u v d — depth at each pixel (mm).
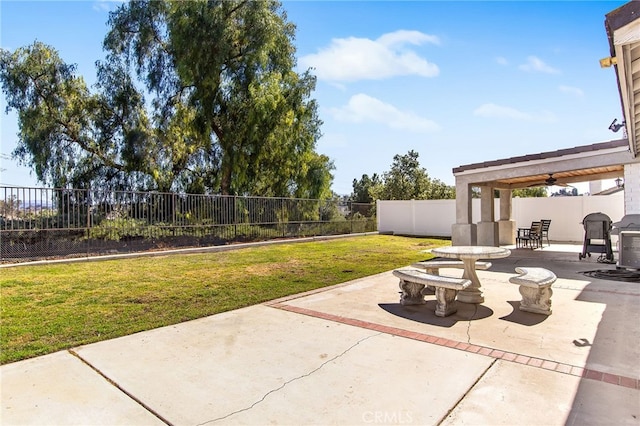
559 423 2768
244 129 18266
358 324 5207
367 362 3902
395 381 3465
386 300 6598
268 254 13461
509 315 5617
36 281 8141
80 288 7496
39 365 3834
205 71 17547
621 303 6293
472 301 6312
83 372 3678
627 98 4969
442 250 6598
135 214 12914
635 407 2990
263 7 18344
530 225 18688
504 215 17438
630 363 3852
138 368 3773
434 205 22562
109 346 4375
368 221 23609
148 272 9469
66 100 16641
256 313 5781
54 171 16562
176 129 18094
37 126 15977
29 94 16172
